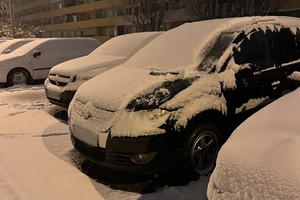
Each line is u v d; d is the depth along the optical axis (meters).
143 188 3.18
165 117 3.02
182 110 3.10
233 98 3.45
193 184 3.20
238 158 1.72
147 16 32.31
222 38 3.72
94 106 3.41
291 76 2.93
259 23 3.95
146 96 3.19
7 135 5.01
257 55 3.78
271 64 3.87
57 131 5.18
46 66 10.20
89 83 4.02
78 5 48.66
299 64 4.16
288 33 4.23
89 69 5.75
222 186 1.69
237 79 3.49
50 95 6.04
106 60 6.15
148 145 2.96
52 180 3.41
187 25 4.44
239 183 1.61
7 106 7.11
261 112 2.10
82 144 3.47
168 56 3.96
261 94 3.71
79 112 3.58
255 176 1.56
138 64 4.20
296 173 1.46
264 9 20.05
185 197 2.97
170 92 3.16
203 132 3.27
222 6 21.80
